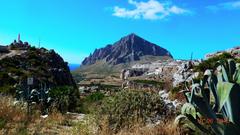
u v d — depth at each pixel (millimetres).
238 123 5039
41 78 44688
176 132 8812
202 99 5332
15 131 11078
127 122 10516
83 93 44625
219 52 26719
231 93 5000
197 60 26078
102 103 11258
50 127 13586
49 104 19672
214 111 5375
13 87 27250
